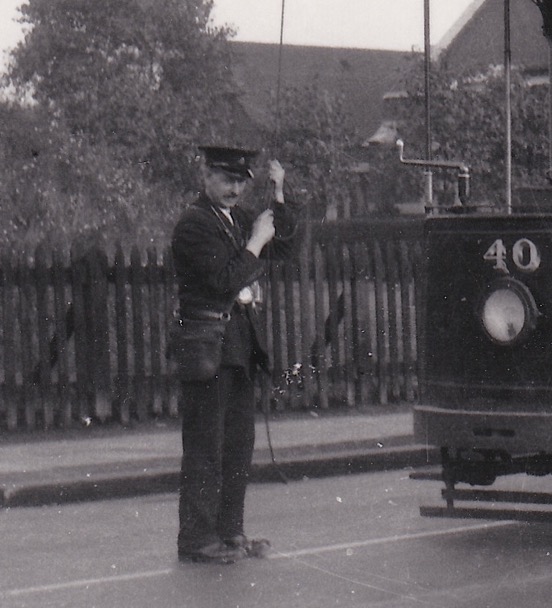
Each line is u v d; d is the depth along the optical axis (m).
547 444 8.00
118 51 66.31
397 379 14.75
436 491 10.40
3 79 66.69
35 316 13.94
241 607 6.91
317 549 8.30
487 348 8.24
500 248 8.23
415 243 14.87
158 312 13.45
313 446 11.80
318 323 14.30
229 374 8.08
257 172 29.17
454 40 44.06
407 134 38.12
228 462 8.18
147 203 36.44
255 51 77.56
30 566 8.02
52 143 33.31
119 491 10.60
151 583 7.49
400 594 7.11
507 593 7.10
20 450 11.81
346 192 45.03
